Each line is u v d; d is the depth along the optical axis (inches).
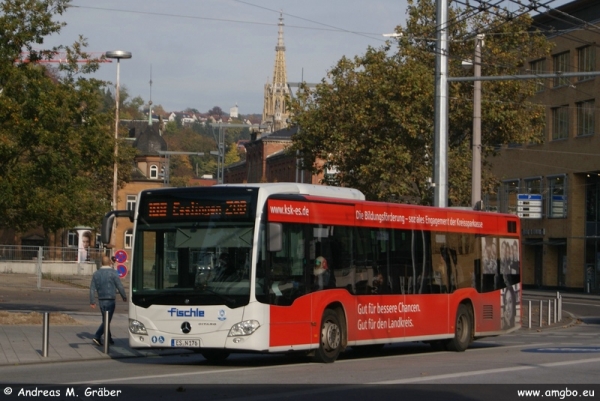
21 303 1561.3
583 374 629.3
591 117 2593.5
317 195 759.7
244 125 2400.3
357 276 770.8
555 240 2768.2
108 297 824.9
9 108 990.4
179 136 7052.2
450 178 1643.7
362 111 1621.6
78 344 874.8
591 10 2529.5
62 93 1044.5
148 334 687.1
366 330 774.5
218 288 673.0
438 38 1182.9
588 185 2657.5
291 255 700.7
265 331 668.1
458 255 914.7
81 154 1081.4
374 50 1669.5
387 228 815.1
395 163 1592.0
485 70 1657.2
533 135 1670.8
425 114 1593.3
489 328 959.6
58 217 1062.4
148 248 700.0
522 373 636.7
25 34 1037.8
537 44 1667.1
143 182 4382.4
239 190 684.7
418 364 727.7
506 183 3019.2
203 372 653.9
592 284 2610.7
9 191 1011.9
